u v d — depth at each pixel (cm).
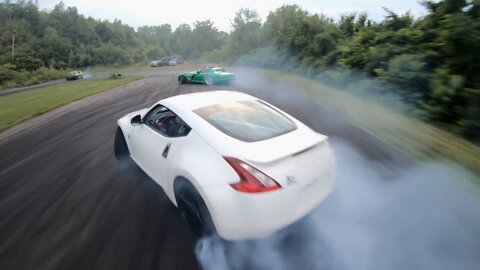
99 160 498
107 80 3041
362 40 1421
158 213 329
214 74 1644
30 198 375
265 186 233
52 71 6519
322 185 280
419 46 1041
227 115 312
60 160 512
